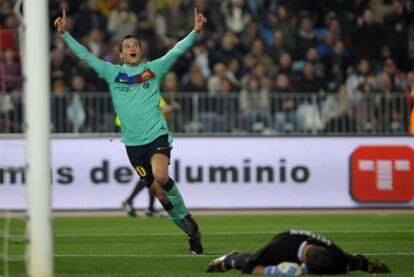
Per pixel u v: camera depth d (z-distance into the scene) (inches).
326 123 2137.1
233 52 2411.4
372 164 2039.9
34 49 816.9
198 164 2010.3
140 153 1149.1
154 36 2460.6
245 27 2498.8
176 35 2486.5
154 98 1147.3
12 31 2153.1
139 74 1144.2
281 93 2145.7
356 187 2039.9
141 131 1138.7
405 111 2130.9
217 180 2016.5
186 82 2269.9
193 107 2105.1
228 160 2017.7
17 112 2066.9
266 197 2026.3
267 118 2130.9
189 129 2100.1
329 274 864.9
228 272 943.7
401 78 2427.4
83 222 1777.8
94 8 2456.9
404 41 2551.7
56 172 1990.7
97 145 1995.6
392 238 1413.6
